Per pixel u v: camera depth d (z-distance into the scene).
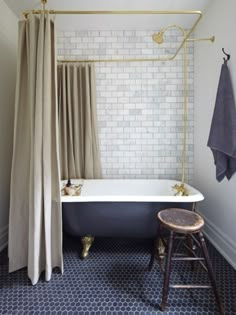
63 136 2.29
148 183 2.28
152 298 1.29
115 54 2.40
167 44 2.38
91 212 1.69
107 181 2.27
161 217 1.35
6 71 1.94
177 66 2.39
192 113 2.41
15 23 2.08
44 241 1.44
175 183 2.21
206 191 2.10
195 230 1.21
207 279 1.45
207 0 1.90
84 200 1.63
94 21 2.21
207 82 2.05
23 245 1.54
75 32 2.39
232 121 1.54
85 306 1.23
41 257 1.47
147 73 2.40
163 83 2.41
